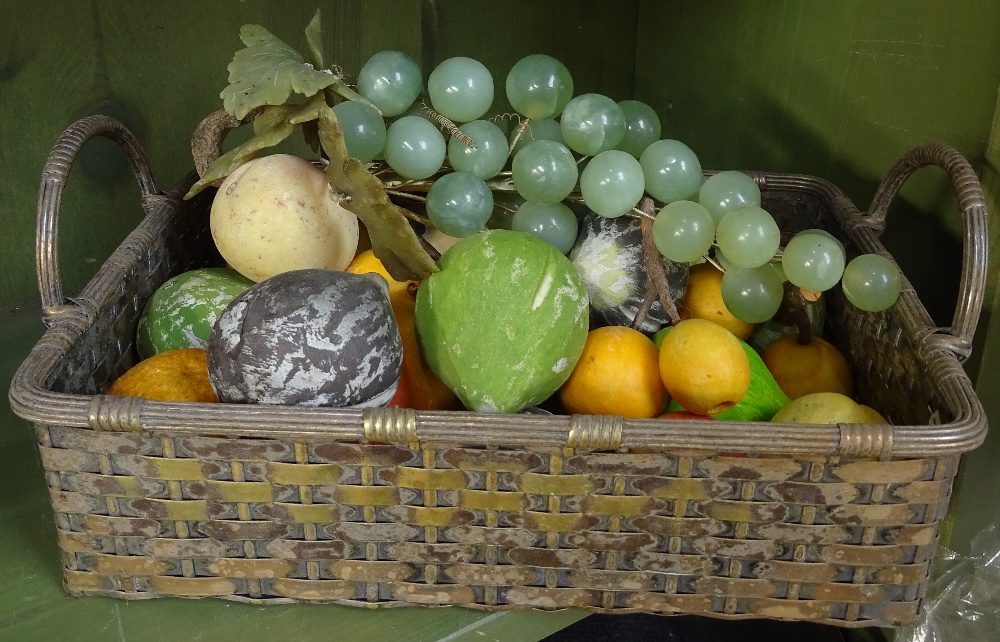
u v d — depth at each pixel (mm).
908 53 749
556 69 701
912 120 753
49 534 662
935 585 734
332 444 543
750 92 951
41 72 863
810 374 740
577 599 594
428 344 629
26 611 593
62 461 556
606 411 652
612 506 557
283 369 555
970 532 738
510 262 616
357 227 741
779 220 876
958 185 615
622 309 725
